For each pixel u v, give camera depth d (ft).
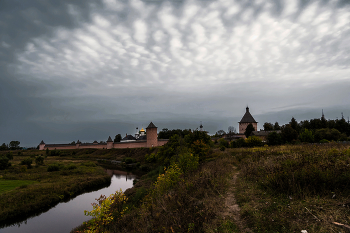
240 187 27.50
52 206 66.54
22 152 299.79
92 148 298.15
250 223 15.97
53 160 209.15
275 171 25.44
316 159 27.35
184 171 50.98
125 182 101.55
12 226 51.88
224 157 75.92
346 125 176.35
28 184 82.74
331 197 17.38
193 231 16.43
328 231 12.61
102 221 28.71
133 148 248.93
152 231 19.33
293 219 14.96
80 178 99.09
